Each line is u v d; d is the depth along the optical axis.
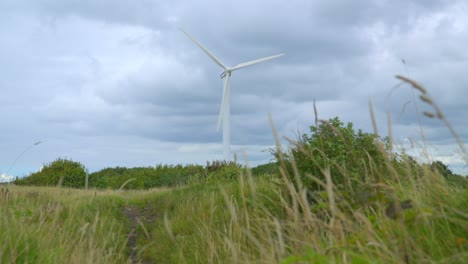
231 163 18.98
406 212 3.95
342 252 3.40
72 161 30.06
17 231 5.70
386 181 4.80
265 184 9.82
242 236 4.92
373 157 7.07
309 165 7.22
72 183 28.27
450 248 3.46
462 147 3.37
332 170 7.15
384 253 3.36
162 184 25.55
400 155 4.61
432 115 3.06
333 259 3.10
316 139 7.73
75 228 6.86
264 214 5.20
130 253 9.05
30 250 5.34
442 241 3.65
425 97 2.94
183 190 15.91
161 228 11.16
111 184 28.03
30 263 5.12
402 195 4.45
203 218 9.10
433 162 4.48
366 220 3.52
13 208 6.91
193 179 18.73
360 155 7.22
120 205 14.86
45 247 5.73
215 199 10.48
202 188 15.20
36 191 12.74
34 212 7.12
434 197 4.23
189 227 9.63
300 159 7.44
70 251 5.95
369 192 4.07
